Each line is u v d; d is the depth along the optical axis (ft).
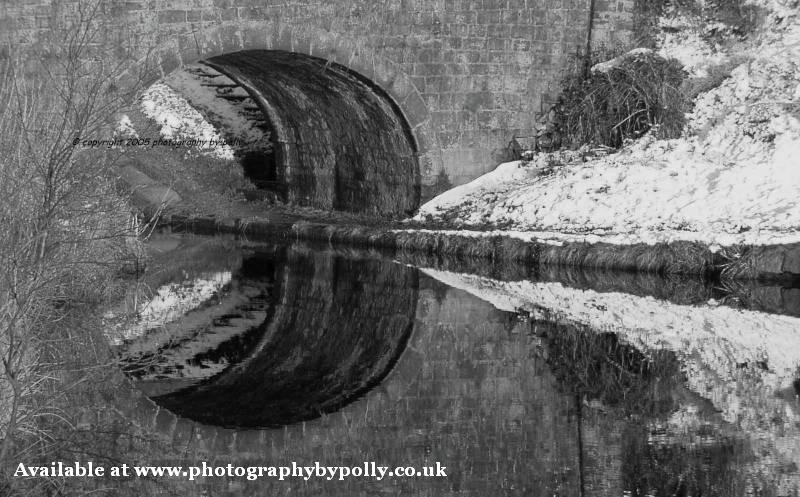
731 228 73.77
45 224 38.40
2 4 74.69
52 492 36.50
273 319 62.85
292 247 90.63
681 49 94.68
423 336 58.65
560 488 37.35
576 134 91.86
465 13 92.22
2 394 38.24
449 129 93.04
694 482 36.78
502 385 49.67
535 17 94.12
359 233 89.56
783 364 51.80
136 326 60.90
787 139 81.46
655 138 87.71
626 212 79.82
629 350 54.90
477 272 76.79
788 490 35.68
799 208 74.08
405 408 46.75
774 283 69.46
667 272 72.69
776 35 92.73
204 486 38.11
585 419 44.45
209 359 54.19
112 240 59.47
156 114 115.65
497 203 87.20
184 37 82.69
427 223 88.84
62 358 47.52
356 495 37.96
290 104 105.19
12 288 38.40
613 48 95.91
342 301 67.87
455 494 38.01
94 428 42.75
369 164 99.09
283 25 86.28
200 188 110.32
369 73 89.71
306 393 49.03
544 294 68.44
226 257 84.94
